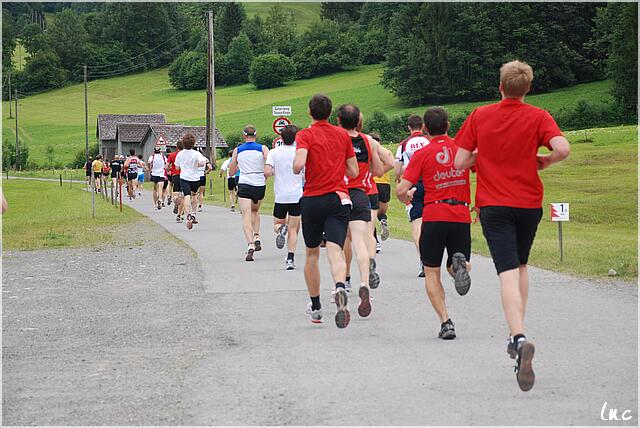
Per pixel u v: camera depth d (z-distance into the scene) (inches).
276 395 237.6
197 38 6530.5
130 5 6515.8
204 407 227.8
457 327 328.5
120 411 226.1
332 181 324.5
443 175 304.5
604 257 529.0
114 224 857.5
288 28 6378.0
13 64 6446.9
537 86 3878.0
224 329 334.0
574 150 1876.2
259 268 508.7
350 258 405.7
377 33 5664.4
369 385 246.2
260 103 4936.0
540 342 297.9
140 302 400.5
